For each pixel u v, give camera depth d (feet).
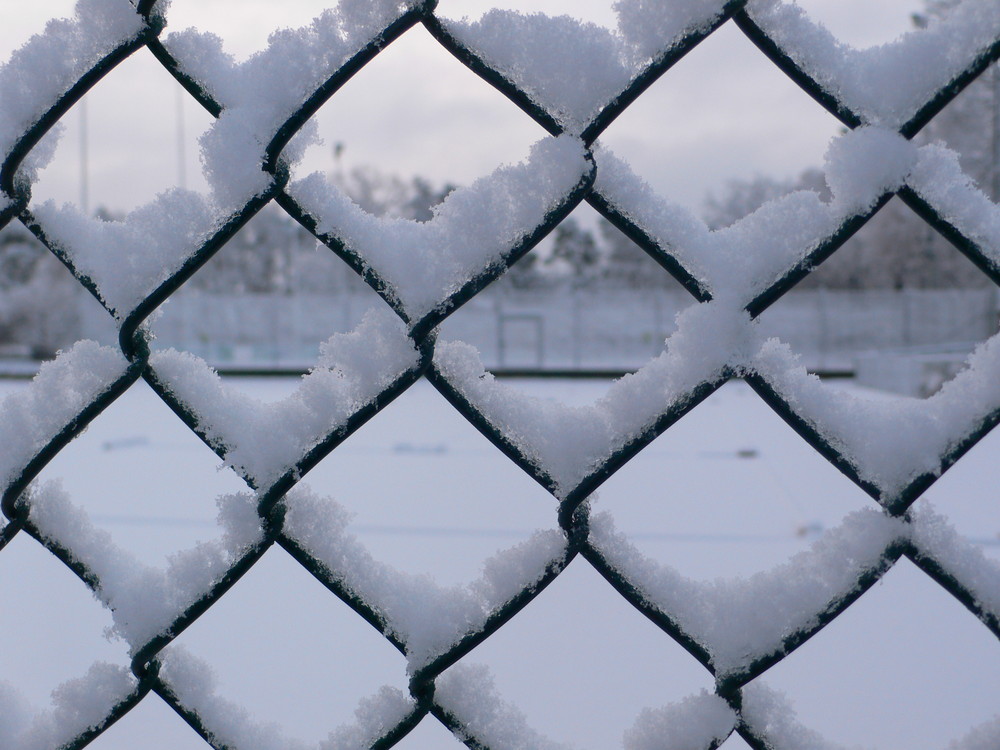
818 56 1.81
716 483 22.97
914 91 1.79
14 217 2.18
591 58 1.86
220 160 2.01
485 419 2.01
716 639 2.00
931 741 8.14
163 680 2.34
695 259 1.90
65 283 104.42
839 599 1.95
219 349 98.78
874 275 109.40
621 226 1.91
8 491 2.24
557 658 10.09
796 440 31.30
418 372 2.02
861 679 9.49
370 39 1.94
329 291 109.50
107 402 2.21
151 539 16.93
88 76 2.10
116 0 2.06
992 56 1.76
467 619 2.09
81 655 10.03
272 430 2.09
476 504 20.38
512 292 100.58
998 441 28.22
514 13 1.88
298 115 1.98
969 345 73.56
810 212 1.86
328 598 11.89
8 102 2.13
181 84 2.05
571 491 1.99
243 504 2.14
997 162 67.15
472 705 2.18
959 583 1.90
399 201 121.70
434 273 1.97
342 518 2.18
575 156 1.88
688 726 2.03
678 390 1.94
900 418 1.90
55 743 2.34
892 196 1.83
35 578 12.60
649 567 2.04
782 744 2.04
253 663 9.92
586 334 97.91
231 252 117.29
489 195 1.94
